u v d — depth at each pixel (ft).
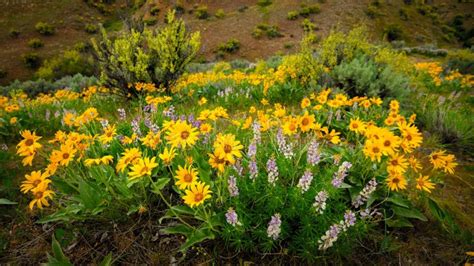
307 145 8.30
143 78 21.09
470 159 12.09
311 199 7.26
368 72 17.93
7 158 11.78
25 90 60.23
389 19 157.79
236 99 18.81
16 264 7.33
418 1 185.16
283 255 7.07
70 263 6.80
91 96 22.21
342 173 6.93
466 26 177.27
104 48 21.86
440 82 26.58
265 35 144.05
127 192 7.97
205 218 7.06
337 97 12.58
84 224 8.21
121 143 10.48
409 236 7.79
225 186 7.27
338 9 156.56
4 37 141.59
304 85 21.09
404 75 22.03
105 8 188.24
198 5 174.50
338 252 6.78
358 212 7.63
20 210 8.89
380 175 8.24
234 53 135.13
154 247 7.57
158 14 170.71
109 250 7.55
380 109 14.53
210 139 10.15
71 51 123.54
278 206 7.19
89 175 9.07
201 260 7.18
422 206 8.57
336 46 22.40
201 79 26.16
